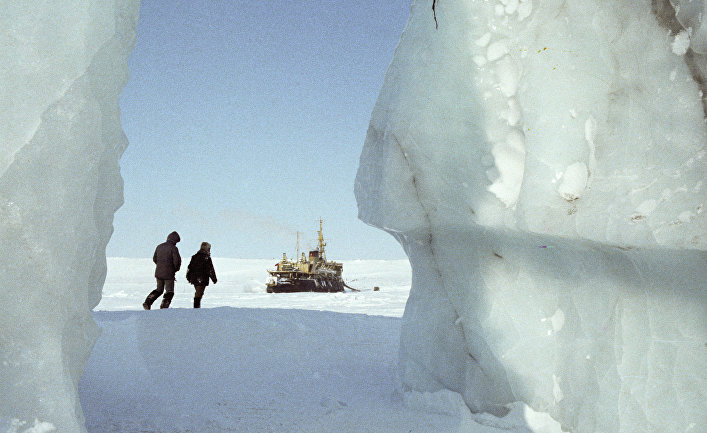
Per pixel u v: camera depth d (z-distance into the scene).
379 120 3.42
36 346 1.42
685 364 2.09
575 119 2.24
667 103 2.01
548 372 2.55
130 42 1.99
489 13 2.70
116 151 1.94
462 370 2.95
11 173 1.41
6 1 1.44
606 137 2.16
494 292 2.79
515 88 2.60
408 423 2.85
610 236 2.09
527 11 2.54
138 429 2.73
